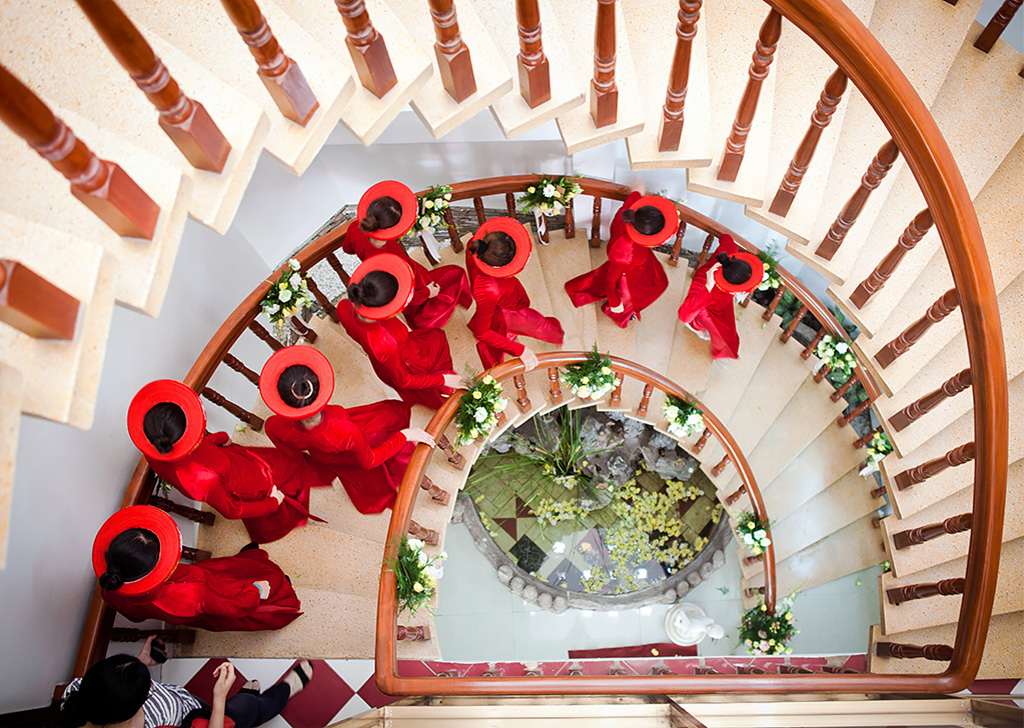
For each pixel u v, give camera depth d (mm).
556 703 2822
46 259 1735
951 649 4051
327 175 5328
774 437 5520
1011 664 4008
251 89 2432
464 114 2916
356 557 4289
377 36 2406
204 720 3234
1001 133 3809
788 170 3412
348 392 4879
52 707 3234
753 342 5590
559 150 5008
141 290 1992
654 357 5465
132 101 2189
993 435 3152
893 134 2857
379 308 3730
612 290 4938
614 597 5770
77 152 1650
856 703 2818
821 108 2979
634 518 6121
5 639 3008
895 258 3691
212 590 3490
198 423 3348
